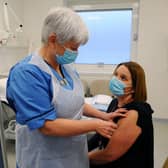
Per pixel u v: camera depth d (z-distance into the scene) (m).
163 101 4.12
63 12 0.98
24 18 4.46
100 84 3.91
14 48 4.09
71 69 1.29
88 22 4.41
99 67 4.44
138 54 4.12
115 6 4.21
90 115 1.38
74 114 1.16
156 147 3.22
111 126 1.11
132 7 4.14
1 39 3.38
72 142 1.18
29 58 1.11
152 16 3.97
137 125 1.23
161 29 3.96
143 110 1.25
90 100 2.61
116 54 4.37
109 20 4.30
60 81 1.12
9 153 2.72
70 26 0.96
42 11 4.36
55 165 1.16
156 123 4.09
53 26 0.97
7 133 2.79
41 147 1.13
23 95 0.97
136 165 1.26
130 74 1.29
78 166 1.24
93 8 4.32
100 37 4.38
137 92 1.30
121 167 1.28
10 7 3.92
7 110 2.99
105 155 1.30
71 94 1.11
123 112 1.28
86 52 4.46
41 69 1.04
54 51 1.06
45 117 0.97
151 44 4.04
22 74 0.99
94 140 1.53
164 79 4.07
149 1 3.94
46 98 1.00
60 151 1.16
